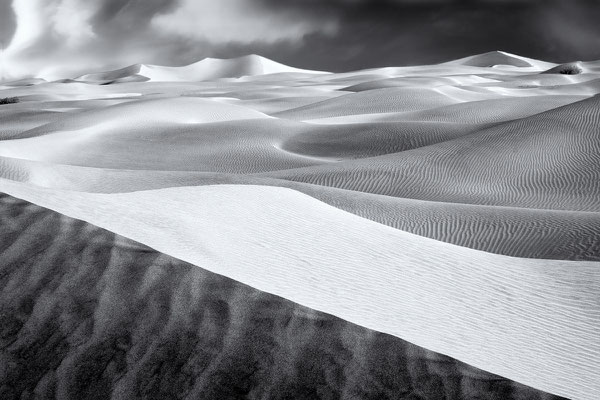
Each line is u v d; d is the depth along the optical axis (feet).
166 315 13.12
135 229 24.21
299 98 249.75
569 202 73.36
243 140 118.52
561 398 11.52
